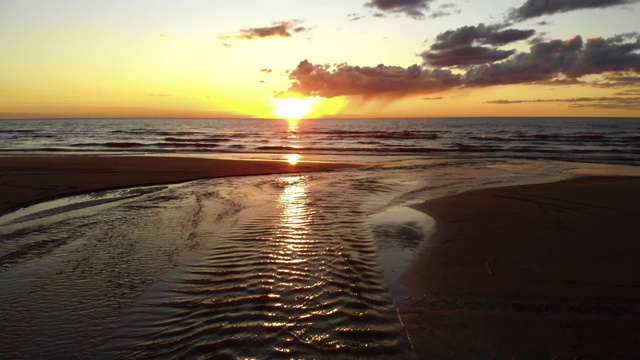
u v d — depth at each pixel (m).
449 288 4.50
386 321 3.76
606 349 3.32
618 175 14.60
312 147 31.03
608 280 4.64
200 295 4.29
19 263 5.36
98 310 4.02
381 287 4.52
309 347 3.31
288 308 3.97
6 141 37.44
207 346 3.34
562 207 8.47
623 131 56.03
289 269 5.00
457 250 5.80
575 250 5.68
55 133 54.53
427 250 5.82
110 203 9.31
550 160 20.42
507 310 3.99
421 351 3.29
